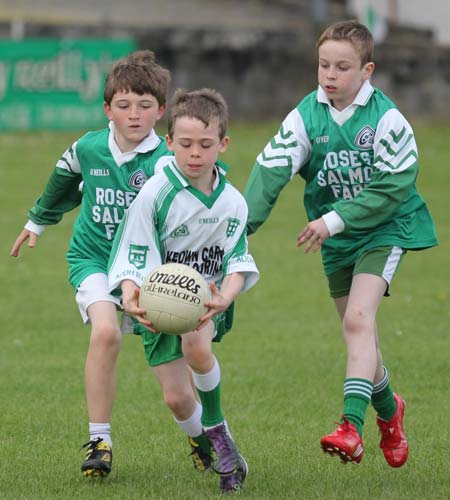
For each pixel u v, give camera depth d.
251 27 73.12
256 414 18.34
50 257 35.22
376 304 14.01
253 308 28.27
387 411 14.84
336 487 13.71
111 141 14.42
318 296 29.84
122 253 13.53
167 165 13.52
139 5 84.44
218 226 13.53
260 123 68.19
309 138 14.53
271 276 32.59
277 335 25.03
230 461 13.49
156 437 16.75
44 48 60.50
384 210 14.10
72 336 24.95
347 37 14.10
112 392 14.02
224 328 14.34
